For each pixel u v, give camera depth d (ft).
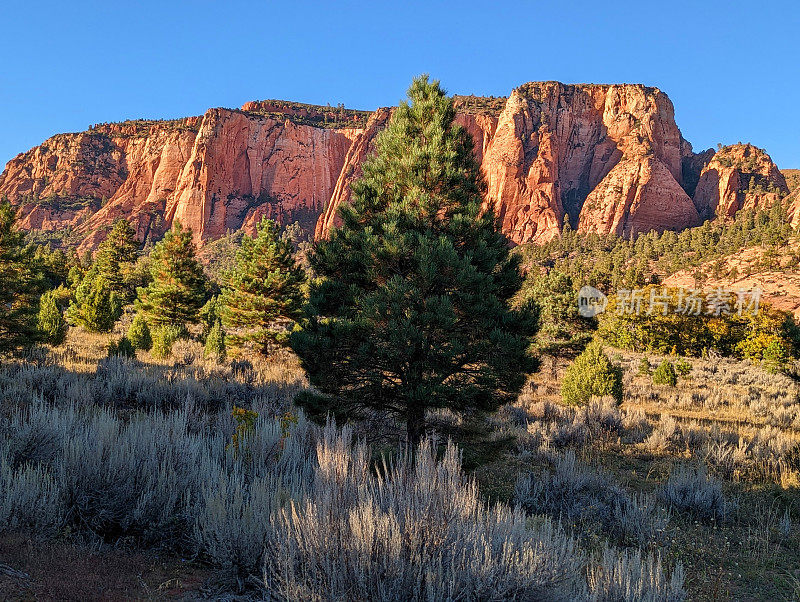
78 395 33.58
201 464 18.38
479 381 28.22
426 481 13.99
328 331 28.37
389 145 32.09
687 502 26.61
